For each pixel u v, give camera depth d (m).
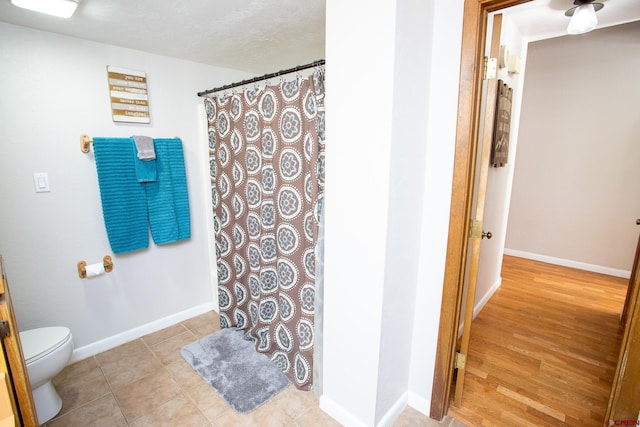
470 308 1.60
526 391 1.84
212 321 2.64
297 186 1.77
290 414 1.71
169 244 2.48
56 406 1.70
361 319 1.45
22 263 1.87
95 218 2.10
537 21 2.28
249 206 2.15
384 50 1.17
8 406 0.95
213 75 2.56
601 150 3.44
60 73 1.88
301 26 1.77
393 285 1.42
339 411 1.64
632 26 3.11
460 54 1.35
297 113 1.71
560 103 3.58
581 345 2.28
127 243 2.20
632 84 3.19
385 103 1.20
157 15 1.61
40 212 1.89
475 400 1.77
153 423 1.65
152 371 2.03
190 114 2.48
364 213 1.35
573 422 1.63
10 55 1.71
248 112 2.02
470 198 1.46
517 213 4.07
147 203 2.26
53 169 1.91
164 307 2.52
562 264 3.84
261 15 1.63
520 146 3.91
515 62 2.25
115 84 2.08
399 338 1.57
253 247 2.19
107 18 1.64
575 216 3.69
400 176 1.32
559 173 3.71
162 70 2.29
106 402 1.78
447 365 1.58
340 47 1.32
